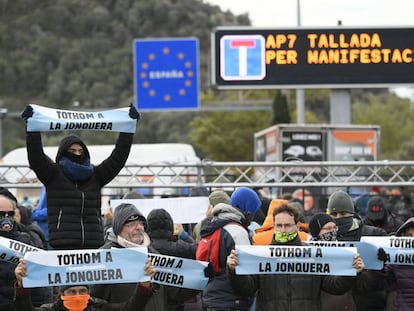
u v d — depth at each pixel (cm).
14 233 1972
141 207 2708
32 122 1864
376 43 5444
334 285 1862
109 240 1798
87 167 1873
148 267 1711
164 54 8150
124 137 1923
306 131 5881
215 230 2094
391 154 15562
